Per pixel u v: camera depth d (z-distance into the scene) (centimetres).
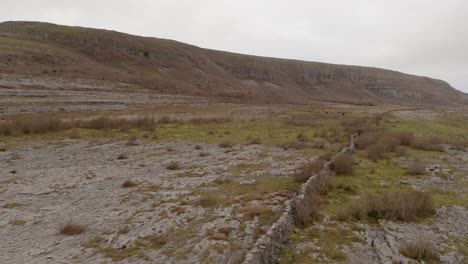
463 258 788
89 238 886
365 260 774
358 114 5100
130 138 2356
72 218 1016
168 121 3312
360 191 1263
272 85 14675
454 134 3294
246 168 1605
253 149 2114
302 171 1383
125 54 9294
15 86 3941
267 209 1034
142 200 1161
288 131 2983
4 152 1852
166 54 10919
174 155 1916
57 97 3944
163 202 1135
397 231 926
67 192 1253
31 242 865
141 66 8962
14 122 2488
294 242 853
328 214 1032
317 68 18025
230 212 1030
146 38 12456
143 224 966
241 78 14262
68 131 2561
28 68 5025
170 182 1372
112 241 866
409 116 5259
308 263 758
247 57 16400
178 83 7762
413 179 1466
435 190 1313
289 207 980
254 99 7581
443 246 846
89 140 2295
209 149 2105
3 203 1128
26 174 1473
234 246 820
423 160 1884
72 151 1961
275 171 1539
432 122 4509
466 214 1069
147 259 775
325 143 2364
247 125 3350
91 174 1497
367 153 2003
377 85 18725
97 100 4203
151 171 1564
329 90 16725
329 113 5050
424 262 768
